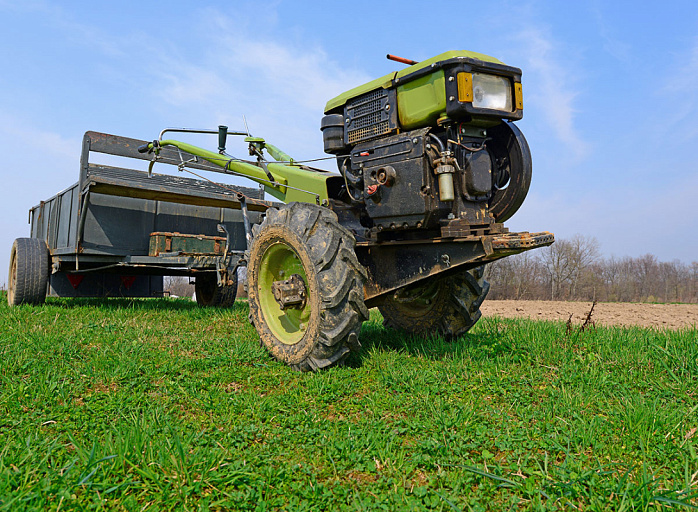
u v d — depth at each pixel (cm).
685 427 263
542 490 200
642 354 408
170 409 289
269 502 189
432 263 372
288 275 428
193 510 186
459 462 226
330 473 217
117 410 281
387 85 379
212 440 242
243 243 807
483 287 468
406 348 438
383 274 408
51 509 177
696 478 211
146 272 773
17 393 298
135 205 689
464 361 396
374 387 337
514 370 382
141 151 622
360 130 403
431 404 293
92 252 648
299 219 381
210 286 820
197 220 755
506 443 243
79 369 364
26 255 719
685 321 848
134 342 461
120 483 198
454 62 334
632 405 284
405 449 240
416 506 187
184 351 443
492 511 190
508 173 384
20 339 451
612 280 3209
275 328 418
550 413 282
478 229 350
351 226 429
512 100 360
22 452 217
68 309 683
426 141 351
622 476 204
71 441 232
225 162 550
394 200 367
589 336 475
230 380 351
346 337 357
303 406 297
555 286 3002
